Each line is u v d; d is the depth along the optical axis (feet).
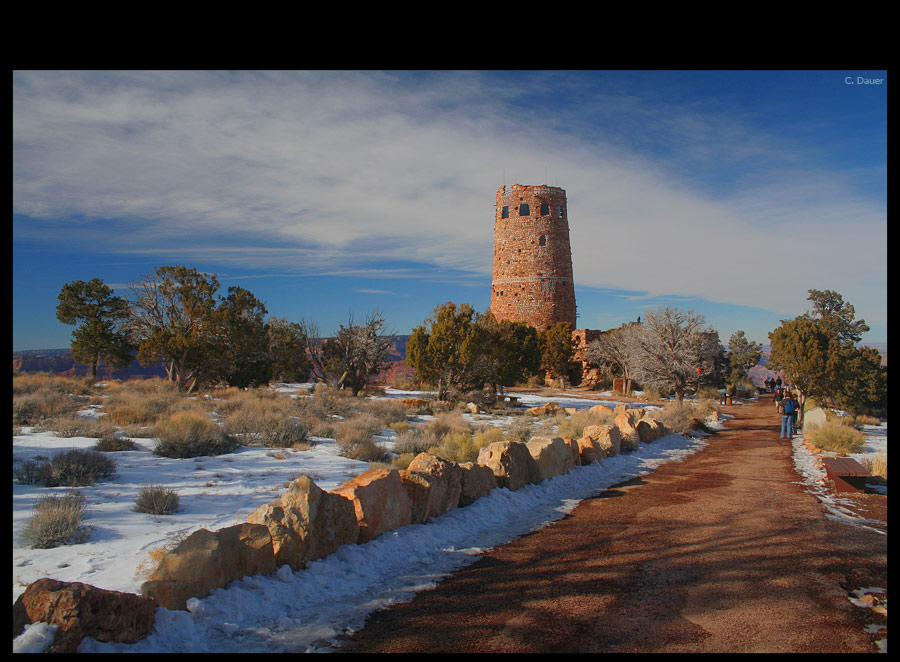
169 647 12.63
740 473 41.45
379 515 21.11
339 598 16.37
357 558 18.81
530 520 26.48
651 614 15.85
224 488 28.27
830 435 55.42
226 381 111.96
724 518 27.12
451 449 40.83
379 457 41.42
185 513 23.36
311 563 17.62
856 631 14.88
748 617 15.72
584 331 213.05
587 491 33.78
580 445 42.11
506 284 215.72
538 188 213.46
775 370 103.24
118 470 31.30
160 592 13.79
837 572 19.54
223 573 15.34
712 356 183.01
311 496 18.22
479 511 26.35
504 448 31.35
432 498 24.25
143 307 96.89
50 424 45.37
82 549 18.22
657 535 24.03
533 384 207.10
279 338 129.80
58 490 25.95
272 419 53.16
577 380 218.38
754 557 21.09
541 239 212.43
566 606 16.33
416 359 111.55
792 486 36.11
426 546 21.39
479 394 109.50
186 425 42.55
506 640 14.06
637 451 51.57
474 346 108.37
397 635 14.17
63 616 11.46
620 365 180.04
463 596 16.93
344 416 73.87
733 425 91.50
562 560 20.54
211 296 99.19
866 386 110.63
